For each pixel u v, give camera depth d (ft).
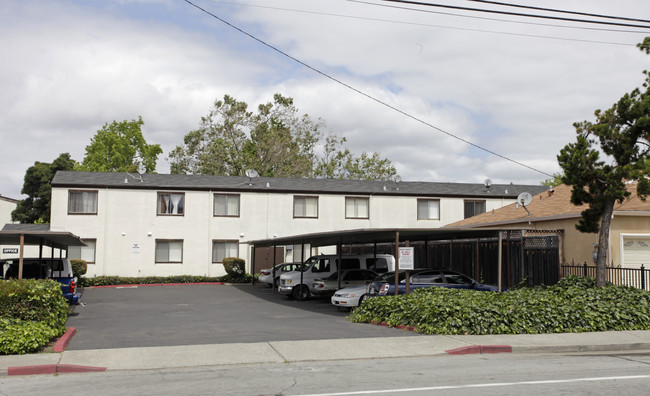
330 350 39.34
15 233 55.31
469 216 130.21
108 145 199.31
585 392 27.04
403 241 78.18
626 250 66.59
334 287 79.36
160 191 116.98
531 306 48.19
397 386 28.55
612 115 57.31
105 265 113.09
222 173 190.80
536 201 91.71
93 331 50.19
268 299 83.71
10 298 43.16
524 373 31.81
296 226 122.52
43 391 28.60
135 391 28.30
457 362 35.73
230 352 38.73
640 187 54.49
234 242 119.65
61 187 112.78
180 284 111.96
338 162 215.31
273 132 193.36
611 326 48.14
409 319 49.80
